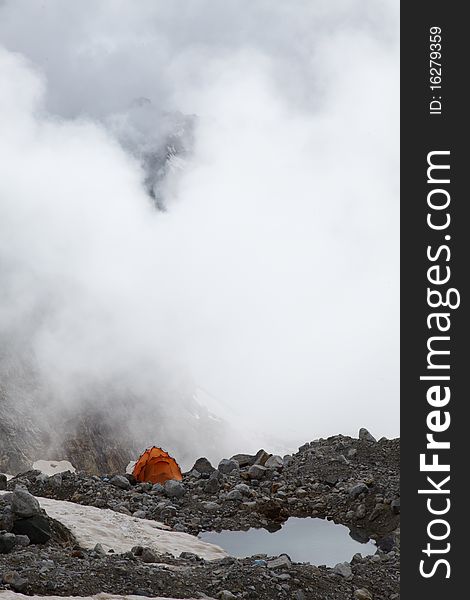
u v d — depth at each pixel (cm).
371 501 1565
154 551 1155
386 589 1055
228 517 1570
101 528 1346
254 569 1002
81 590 899
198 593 938
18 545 1104
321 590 995
